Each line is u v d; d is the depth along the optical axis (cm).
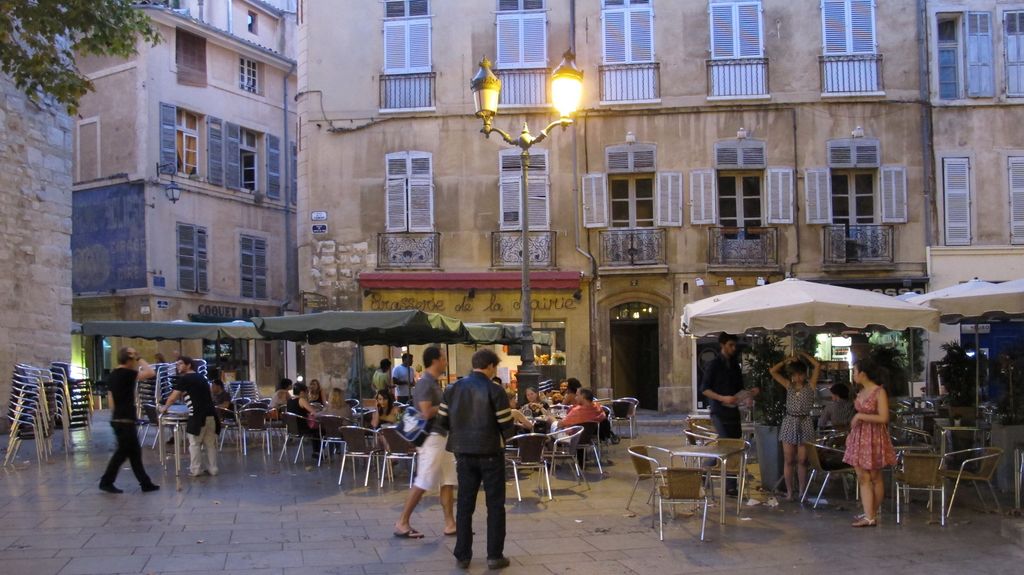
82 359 2650
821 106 2186
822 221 2161
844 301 937
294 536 788
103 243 2616
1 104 1648
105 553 717
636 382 2291
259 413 1362
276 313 3012
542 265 2197
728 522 856
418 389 789
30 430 1353
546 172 2219
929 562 701
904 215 2155
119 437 1010
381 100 2269
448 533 794
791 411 972
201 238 2728
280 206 3053
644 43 2216
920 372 2041
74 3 1040
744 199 2223
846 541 773
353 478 1133
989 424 1147
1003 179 2166
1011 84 2178
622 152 2197
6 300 1661
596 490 1058
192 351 2658
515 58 2244
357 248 2252
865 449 832
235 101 2889
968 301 1047
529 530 824
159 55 2617
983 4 2183
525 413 1308
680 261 2180
